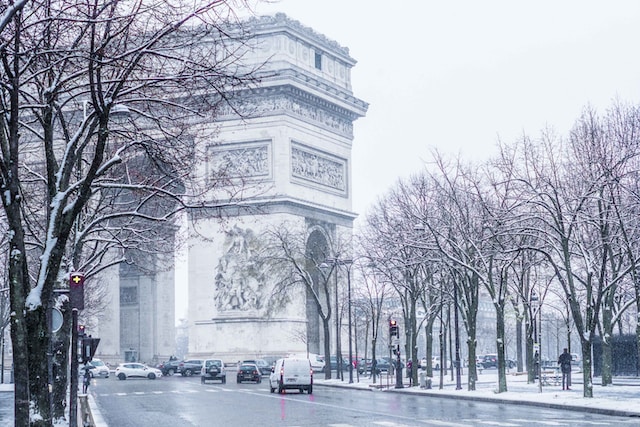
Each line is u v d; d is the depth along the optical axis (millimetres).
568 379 86250
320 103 142000
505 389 81062
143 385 113562
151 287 164250
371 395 88250
